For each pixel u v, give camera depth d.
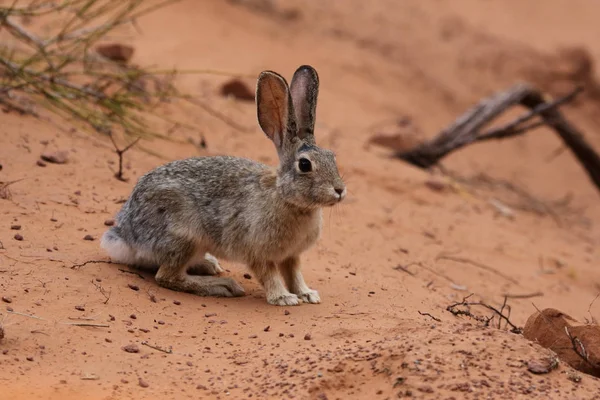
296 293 10.27
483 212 17.48
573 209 22.77
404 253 13.47
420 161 19.25
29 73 14.24
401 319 9.43
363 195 15.77
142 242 10.08
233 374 7.86
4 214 10.81
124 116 14.88
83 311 8.81
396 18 33.34
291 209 9.81
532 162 27.36
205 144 15.38
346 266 11.98
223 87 19.12
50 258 9.91
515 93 20.27
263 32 27.12
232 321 9.27
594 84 32.56
